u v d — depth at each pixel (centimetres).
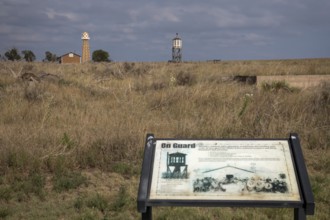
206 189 395
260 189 391
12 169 689
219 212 558
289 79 1694
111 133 809
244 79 1744
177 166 412
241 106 1016
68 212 559
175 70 2498
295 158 406
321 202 585
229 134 854
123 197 591
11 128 869
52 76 1684
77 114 1030
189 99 1162
